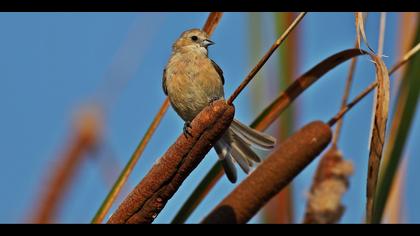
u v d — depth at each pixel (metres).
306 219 8.32
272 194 8.32
